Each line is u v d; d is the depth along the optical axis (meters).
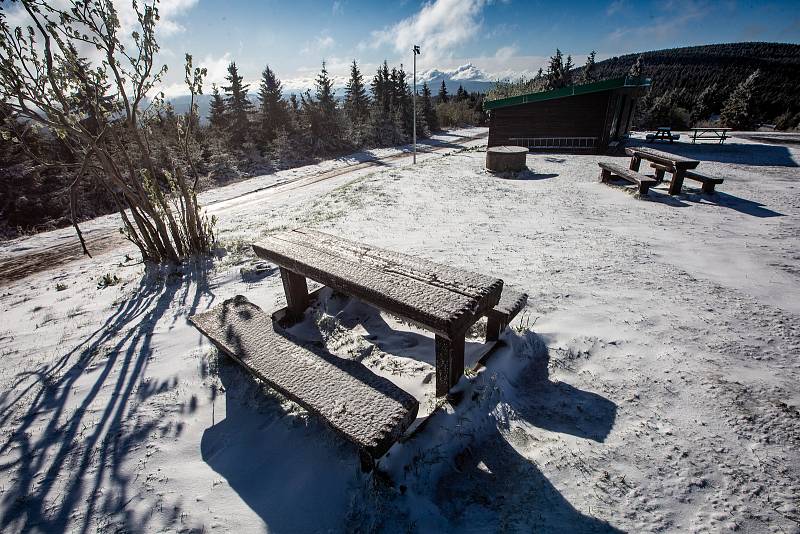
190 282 5.41
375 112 31.67
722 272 4.61
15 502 2.20
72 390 3.21
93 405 3.00
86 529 2.02
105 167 5.32
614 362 3.04
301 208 10.34
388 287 2.58
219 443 2.54
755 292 4.09
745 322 3.53
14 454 2.56
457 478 2.15
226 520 2.02
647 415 2.50
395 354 3.28
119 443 2.60
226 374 3.20
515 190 9.82
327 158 26.17
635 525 1.82
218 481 2.26
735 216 6.77
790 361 2.96
